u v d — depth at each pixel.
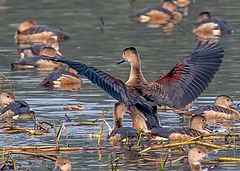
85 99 20.64
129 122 18.39
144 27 32.72
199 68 15.16
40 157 15.52
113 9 36.81
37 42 30.58
